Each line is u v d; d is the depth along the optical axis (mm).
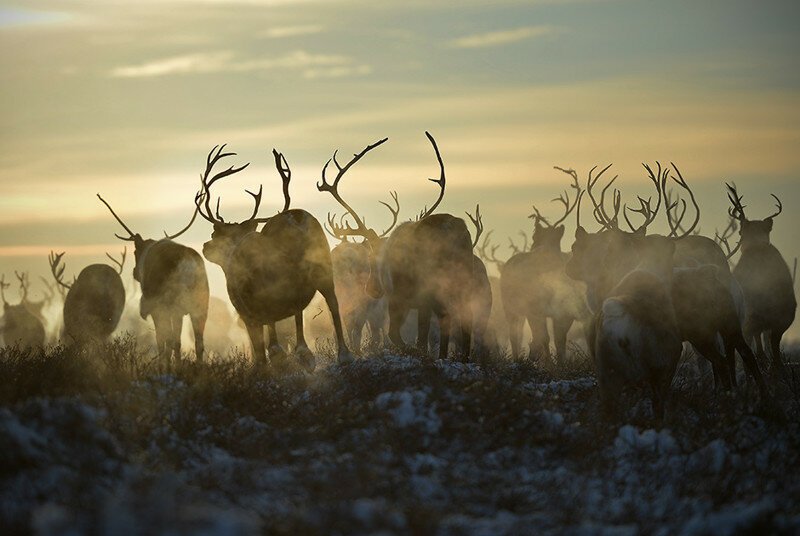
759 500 14750
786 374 25172
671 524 13758
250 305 24766
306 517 13156
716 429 18750
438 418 17719
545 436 17406
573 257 25109
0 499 13461
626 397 19984
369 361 22953
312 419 18656
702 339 22594
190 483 14852
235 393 19375
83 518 12195
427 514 13398
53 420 15578
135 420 17391
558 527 13680
